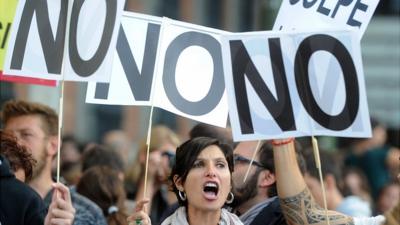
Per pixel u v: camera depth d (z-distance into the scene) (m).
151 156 15.22
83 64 10.40
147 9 32.31
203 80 11.24
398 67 31.78
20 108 12.49
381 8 32.12
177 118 33.38
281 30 10.46
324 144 25.42
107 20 10.40
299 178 10.58
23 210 10.39
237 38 10.25
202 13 34.69
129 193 15.74
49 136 12.52
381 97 31.75
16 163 11.02
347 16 11.01
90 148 15.26
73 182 16.64
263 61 10.26
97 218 12.53
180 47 11.22
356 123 10.17
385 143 23.09
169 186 10.43
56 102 19.72
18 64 10.44
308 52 10.23
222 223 10.17
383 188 19.16
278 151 10.57
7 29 11.01
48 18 10.47
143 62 11.14
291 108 10.23
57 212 10.08
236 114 10.24
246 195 11.38
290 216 10.56
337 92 10.20
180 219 10.18
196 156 10.06
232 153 10.23
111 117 31.53
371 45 32.00
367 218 10.55
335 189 15.87
